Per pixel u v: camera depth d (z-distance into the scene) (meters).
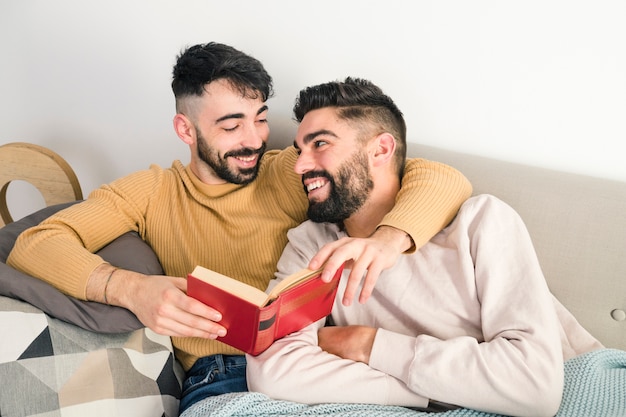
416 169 1.13
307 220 1.22
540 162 1.28
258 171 1.28
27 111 1.80
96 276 1.03
